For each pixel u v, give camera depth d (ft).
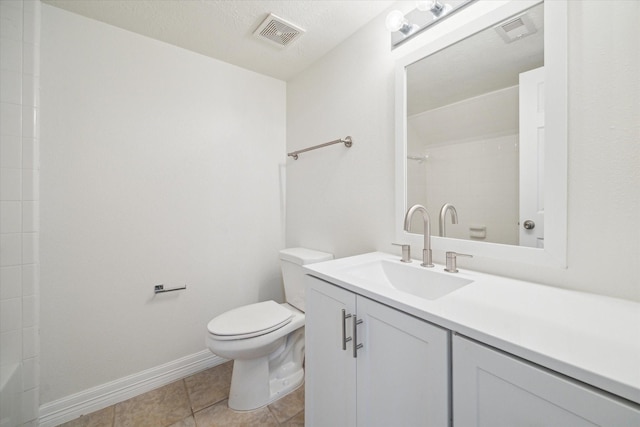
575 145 2.57
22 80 3.98
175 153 5.49
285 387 4.96
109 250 4.82
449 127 3.65
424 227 3.59
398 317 2.36
